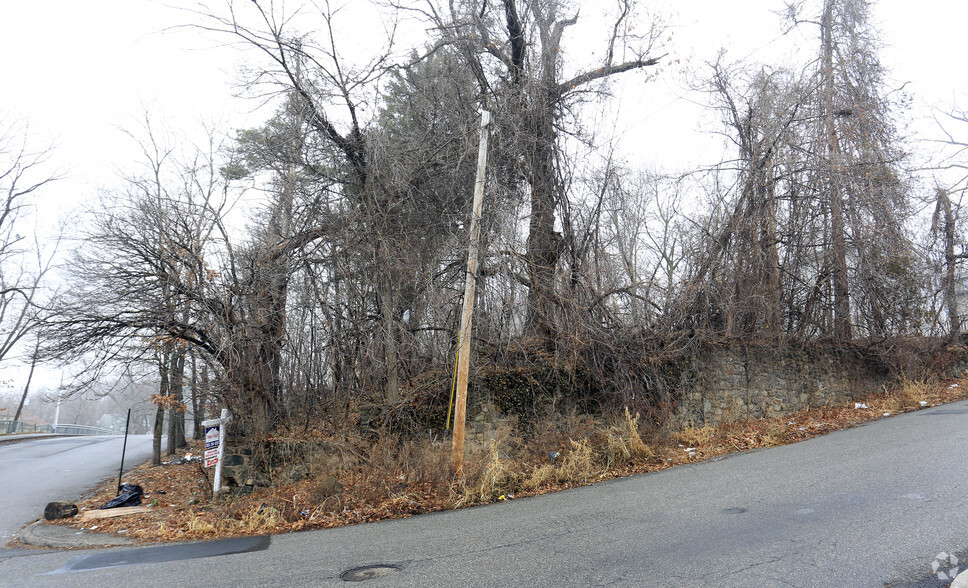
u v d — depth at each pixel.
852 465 9.26
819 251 17.02
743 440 13.11
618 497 8.95
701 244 15.91
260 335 12.80
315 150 14.12
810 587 4.64
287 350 15.10
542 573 5.50
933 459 8.98
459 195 14.88
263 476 12.12
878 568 4.92
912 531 5.76
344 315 14.65
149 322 12.15
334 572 6.13
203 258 12.86
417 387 13.45
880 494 7.28
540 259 14.37
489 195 13.52
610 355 14.07
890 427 12.79
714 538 6.17
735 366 15.41
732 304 15.16
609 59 15.91
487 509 9.16
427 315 13.91
